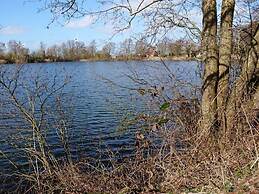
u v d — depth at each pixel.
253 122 8.42
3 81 9.09
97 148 9.92
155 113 9.38
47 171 8.83
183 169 7.57
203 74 9.22
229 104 8.69
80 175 8.32
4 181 9.69
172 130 8.62
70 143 11.39
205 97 8.84
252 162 7.18
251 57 8.88
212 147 8.20
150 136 8.64
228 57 8.95
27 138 9.38
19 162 10.48
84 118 19.19
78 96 29.11
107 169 8.62
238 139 8.06
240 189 6.45
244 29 9.18
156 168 8.09
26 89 9.80
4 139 9.88
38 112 11.07
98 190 7.97
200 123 8.72
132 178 7.99
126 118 9.73
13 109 10.08
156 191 7.39
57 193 8.44
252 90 8.79
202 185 7.10
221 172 7.01
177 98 9.17
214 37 8.96
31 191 9.04
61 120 10.20
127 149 9.75
